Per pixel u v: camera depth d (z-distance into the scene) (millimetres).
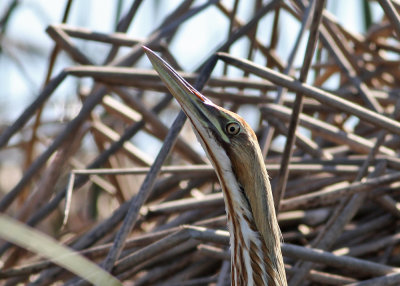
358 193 7867
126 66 9617
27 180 8977
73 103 12672
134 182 12422
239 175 6105
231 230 6336
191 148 9984
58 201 9203
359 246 8414
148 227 10273
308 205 7707
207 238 6844
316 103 10250
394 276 7102
